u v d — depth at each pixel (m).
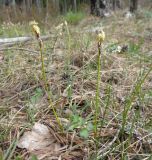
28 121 0.22
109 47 0.42
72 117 0.21
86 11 1.33
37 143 0.19
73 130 0.20
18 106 0.24
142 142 0.19
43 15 1.17
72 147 0.19
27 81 0.29
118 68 0.34
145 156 0.18
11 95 0.27
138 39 0.55
